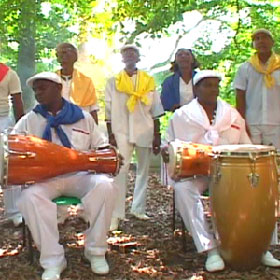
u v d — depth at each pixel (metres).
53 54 11.58
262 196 3.78
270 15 10.86
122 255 4.37
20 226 5.17
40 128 4.25
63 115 4.21
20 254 4.38
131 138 5.20
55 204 3.90
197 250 4.11
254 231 3.82
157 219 5.55
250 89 5.32
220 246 3.99
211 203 3.96
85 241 4.05
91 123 4.32
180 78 5.36
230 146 3.94
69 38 11.20
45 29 11.05
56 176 3.91
